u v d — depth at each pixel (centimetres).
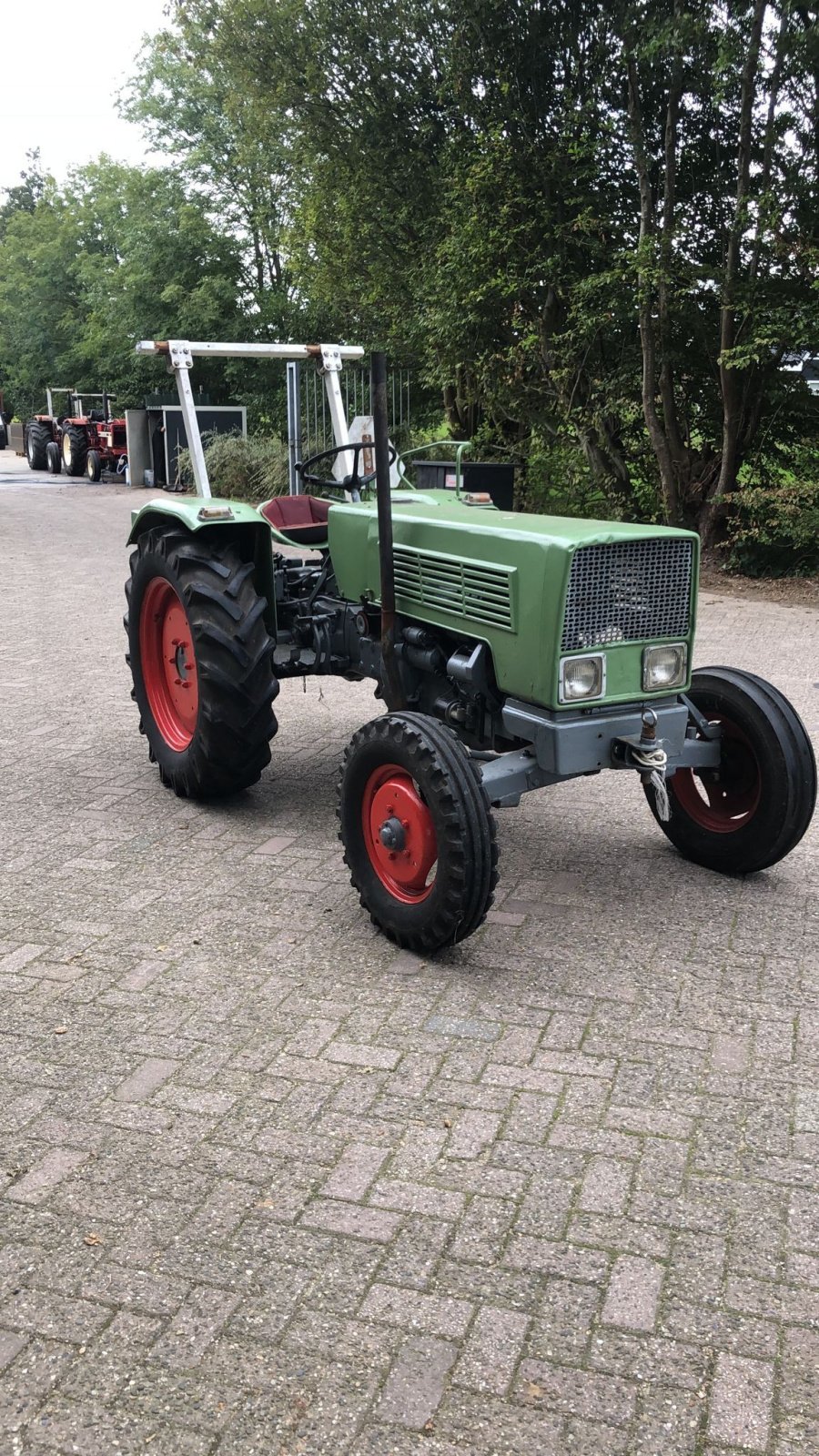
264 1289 219
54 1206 241
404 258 1355
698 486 1146
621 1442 187
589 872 421
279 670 488
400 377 1457
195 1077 287
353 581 451
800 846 451
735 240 1001
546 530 359
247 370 2067
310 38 1237
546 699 350
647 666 362
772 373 1077
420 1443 187
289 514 537
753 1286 220
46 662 776
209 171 2147
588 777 537
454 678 388
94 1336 208
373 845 367
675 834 430
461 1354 204
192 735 493
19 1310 214
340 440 551
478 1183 247
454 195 1147
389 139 1267
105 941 363
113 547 1377
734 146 1048
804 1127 267
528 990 332
